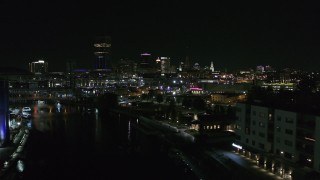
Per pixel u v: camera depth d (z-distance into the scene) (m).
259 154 84.69
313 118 69.44
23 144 124.50
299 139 72.38
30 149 121.44
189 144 115.06
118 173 93.00
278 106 84.56
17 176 91.38
